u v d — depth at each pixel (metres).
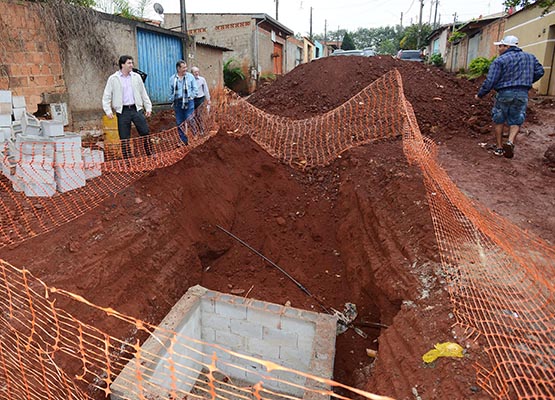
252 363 4.80
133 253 4.43
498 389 2.21
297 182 6.60
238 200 6.26
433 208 4.17
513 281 3.03
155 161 5.86
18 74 6.66
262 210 6.21
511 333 2.57
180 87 6.86
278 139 7.32
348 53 21.80
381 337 3.36
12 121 5.47
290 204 6.30
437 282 3.32
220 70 15.63
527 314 2.71
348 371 3.99
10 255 3.74
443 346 2.58
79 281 3.82
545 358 2.33
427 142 6.16
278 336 4.50
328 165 6.79
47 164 4.67
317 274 5.42
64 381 3.11
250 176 6.50
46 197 4.72
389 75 8.77
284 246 5.83
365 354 4.10
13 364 2.92
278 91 9.66
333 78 9.32
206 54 14.34
